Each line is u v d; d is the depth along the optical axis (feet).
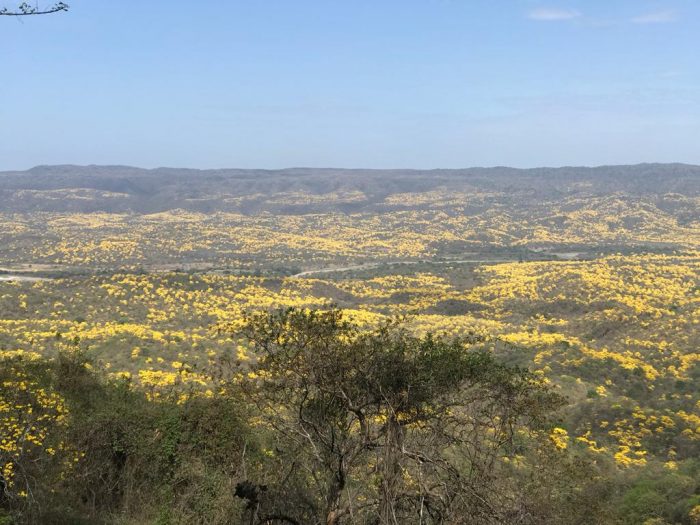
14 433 28.76
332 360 25.90
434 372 25.86
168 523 30.25
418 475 24.45
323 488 26.55
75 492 32.55
